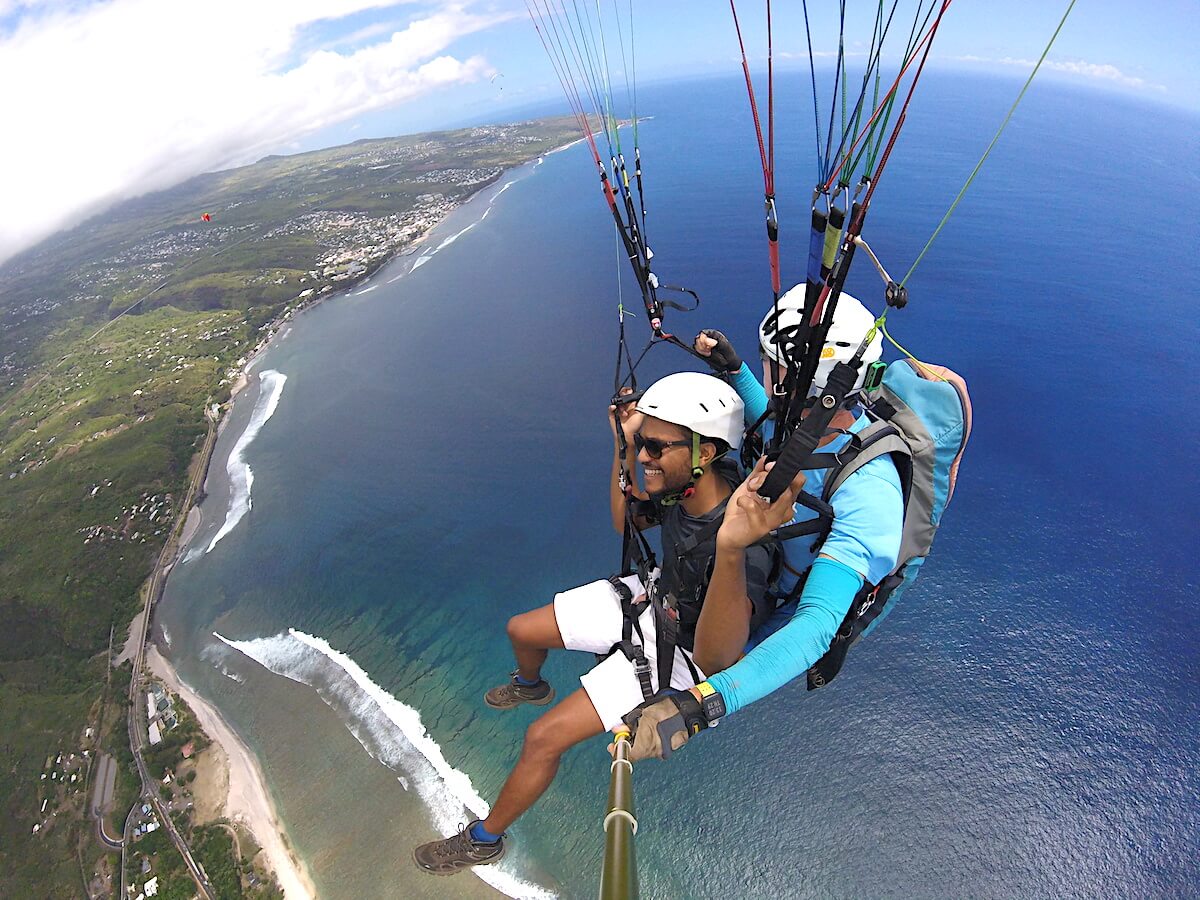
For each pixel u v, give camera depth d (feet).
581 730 11.18
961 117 575.38
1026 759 91.86
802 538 9.87
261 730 109.40
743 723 101.81
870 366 9.37
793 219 271.08
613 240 295.69
